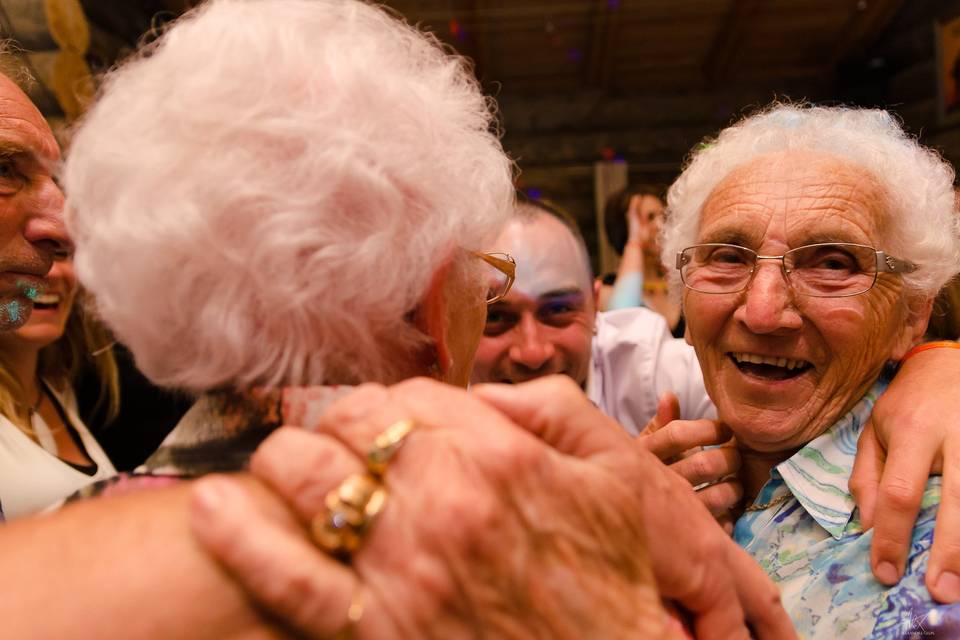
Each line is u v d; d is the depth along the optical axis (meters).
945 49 4.04
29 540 0.42
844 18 4.40
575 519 0.44
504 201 0.67
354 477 0.42
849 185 0.91
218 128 0.50
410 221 0.55
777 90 5.14
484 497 0.41
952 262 0.96
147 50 0.60
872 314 0.91
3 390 1.19
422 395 0.46
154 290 0.51
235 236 0.50
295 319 0.52
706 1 4.12
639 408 1.92
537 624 0.42
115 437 1.67
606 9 4.13
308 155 0.50
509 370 1.55
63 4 1.96
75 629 0.38
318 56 0.53
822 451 0.93
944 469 0.76
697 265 1.01
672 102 5.39
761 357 0.96
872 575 0.80
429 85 0.62
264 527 0.40
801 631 0.83
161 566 0.40
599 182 5.31
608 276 2.78
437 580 0.40
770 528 0.94
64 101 1.96
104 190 0.53
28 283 1.00
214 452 0.53
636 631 0.45
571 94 5.32
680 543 0.54
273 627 0.40
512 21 4.14
